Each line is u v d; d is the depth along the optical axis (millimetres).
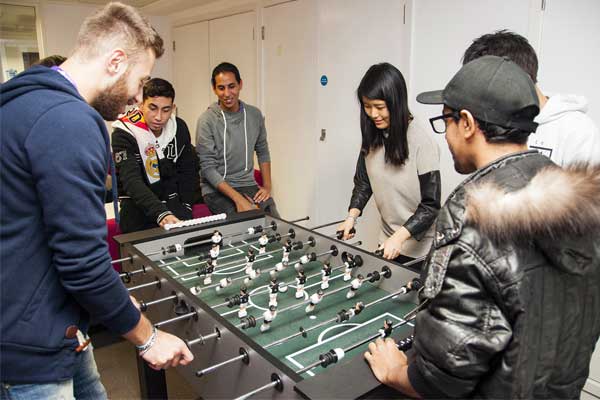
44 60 1729
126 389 2266
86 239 957
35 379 1049
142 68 1143
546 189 761
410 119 1935
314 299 1504
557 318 808
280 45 3834
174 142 2488
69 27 4988
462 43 2486
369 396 976
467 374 781
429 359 826
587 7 1983
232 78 2908
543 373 816
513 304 756
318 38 3443
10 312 985
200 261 1960
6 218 957
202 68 5004
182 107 5551
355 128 3252
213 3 4629
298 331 1409
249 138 3100
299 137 3789
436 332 808
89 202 959
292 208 3988
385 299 1520
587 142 1324
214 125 2959
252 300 1613
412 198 2027
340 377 1013
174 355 1205
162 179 2473
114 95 1122
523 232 749
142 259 1716
